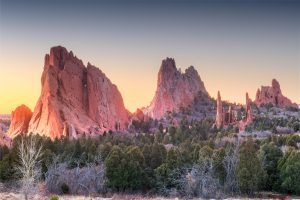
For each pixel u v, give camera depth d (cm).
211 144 11569
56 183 7638
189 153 9062
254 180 7594
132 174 7962
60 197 6381
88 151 10400
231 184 7794
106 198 6806
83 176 8044
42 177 8675
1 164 8300
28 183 5947
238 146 8825
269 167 8262
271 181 8119
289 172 7669
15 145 10025
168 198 6981
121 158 8156
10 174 8144
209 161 8156
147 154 9200
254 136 16050
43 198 5966
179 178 7988
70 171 8238
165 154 9156
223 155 8550
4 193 6544
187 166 8150
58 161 9081
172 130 19138
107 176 7962
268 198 7131
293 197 7350
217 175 7962
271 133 17875
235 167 7962
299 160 7712
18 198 5903
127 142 13938
